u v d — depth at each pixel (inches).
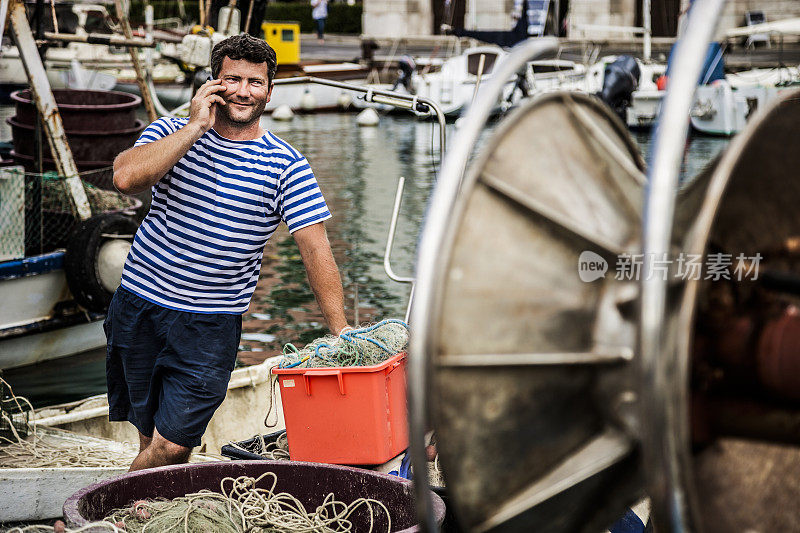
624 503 85.9
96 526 107.0
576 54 1080.2
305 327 343.0
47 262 307.0
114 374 153.6
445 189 75.7
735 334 80.1
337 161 689.0
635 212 85.7
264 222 146.2
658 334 68.9
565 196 82.7
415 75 952.9
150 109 433.7
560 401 81.1
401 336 150.4
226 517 118.6
